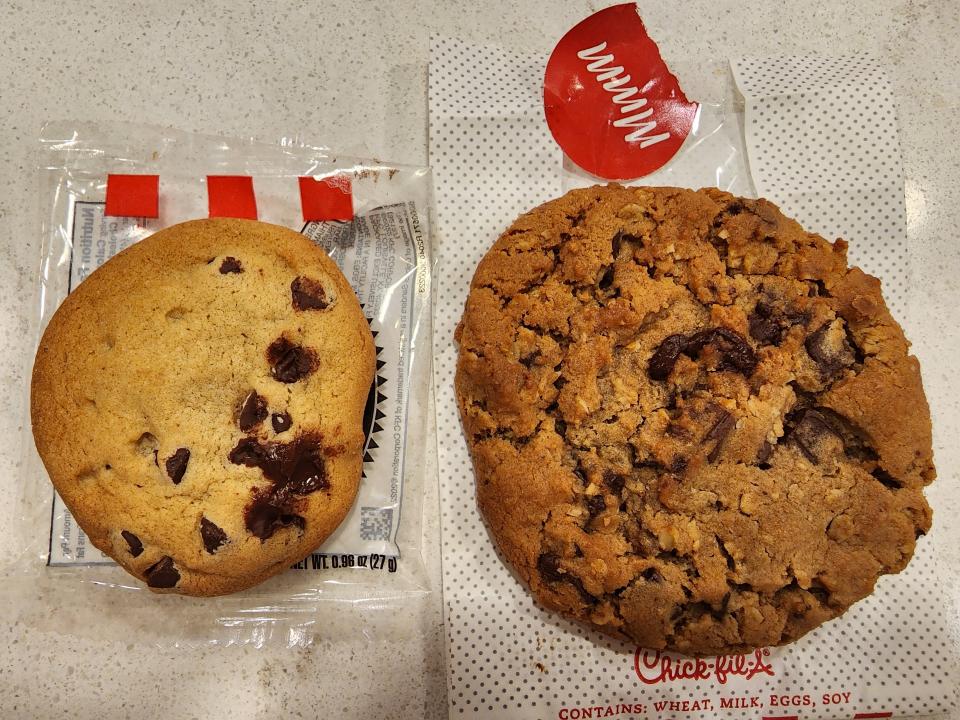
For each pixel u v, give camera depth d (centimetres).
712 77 18
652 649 16
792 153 18
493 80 18
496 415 15
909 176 19
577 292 15
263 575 15
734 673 16
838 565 14
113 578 16
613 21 18
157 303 14
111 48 18
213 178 17
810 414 14
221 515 14
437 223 17
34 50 18
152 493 14
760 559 14
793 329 15
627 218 15
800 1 19
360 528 17
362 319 16
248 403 14
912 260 18
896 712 16
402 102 18
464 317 16
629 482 14
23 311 17
